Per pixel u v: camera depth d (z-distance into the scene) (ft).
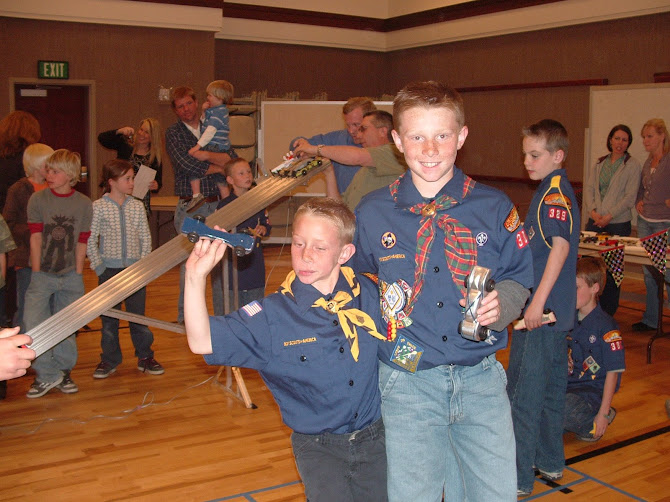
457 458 5.93
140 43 29.45
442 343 5.50
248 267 14.87
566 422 11.47
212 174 18.19
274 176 12.61
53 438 11.70
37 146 14.03
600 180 22.29
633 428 12.42
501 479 5.55
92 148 29.27
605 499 9.72
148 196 20.89
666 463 10.97
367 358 5.91
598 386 11.74
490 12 32.01
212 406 13.34
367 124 11.78
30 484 9.98
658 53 25.64
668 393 14.29
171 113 30.32
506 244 5.64
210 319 5.64
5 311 13.96
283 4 35.50
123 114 29.58
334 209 5.88
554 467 10.28
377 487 6.01
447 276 5.53
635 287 24.68
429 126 5.37
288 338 5.84
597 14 27.32
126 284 10.97
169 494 9.73
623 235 21.89
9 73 27.61
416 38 36.32
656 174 20.51
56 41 28.14
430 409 5.53
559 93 29.58
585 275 11.39
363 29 37.60
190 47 30.32
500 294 5.51
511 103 31.91
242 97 34.17
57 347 13.76
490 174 33.42
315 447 6.01
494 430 5.59
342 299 5.97
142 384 14.58
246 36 34.71
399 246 5.74
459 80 34.58
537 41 30.37
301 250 5.83
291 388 5.94
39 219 13.33
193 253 5.33
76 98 30.19
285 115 31.14
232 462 10.82
